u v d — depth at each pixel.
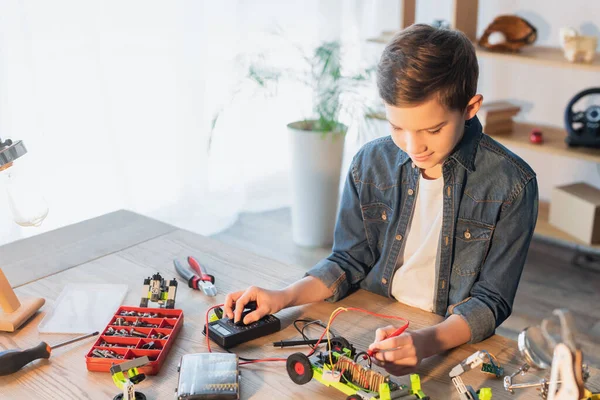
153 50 2.80
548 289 2.79
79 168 2.65
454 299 1.24
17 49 2.37
